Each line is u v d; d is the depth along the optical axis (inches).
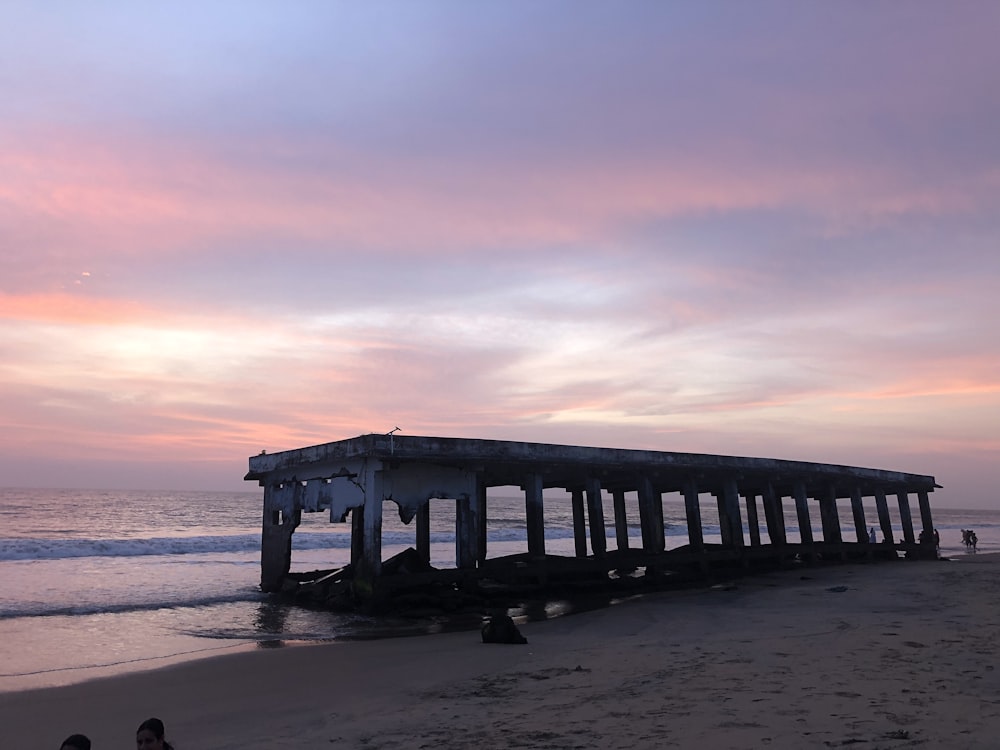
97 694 418.3
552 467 904.3
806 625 534.6
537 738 269.6
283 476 957.2
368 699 374.3
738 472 1127.0
